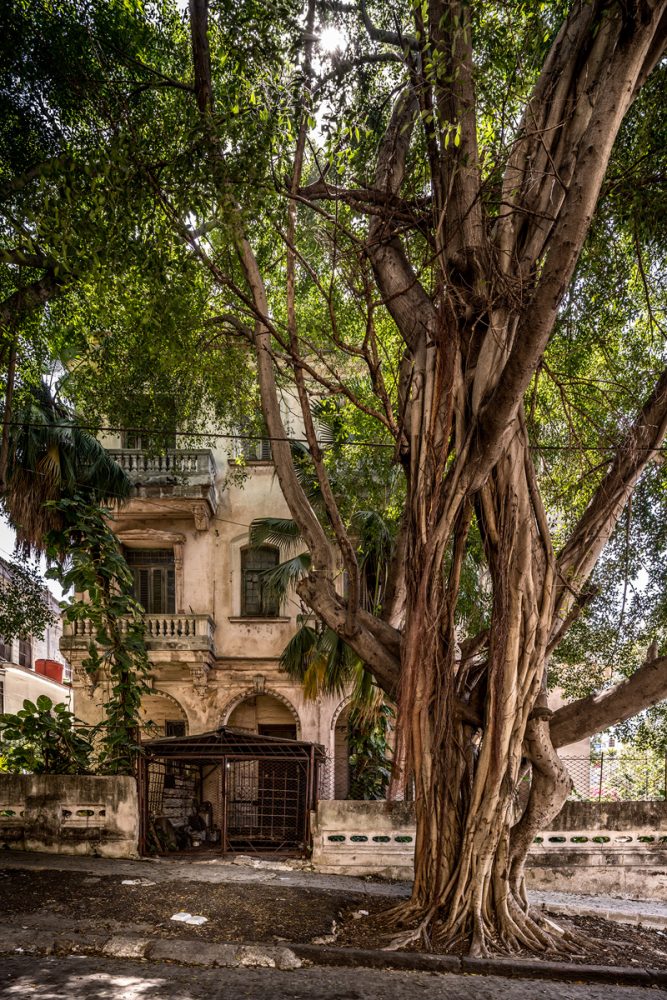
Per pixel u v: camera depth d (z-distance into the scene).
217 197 6.68
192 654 16.11
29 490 12.49
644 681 7.12
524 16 7.12
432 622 6.84
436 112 6.95
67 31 8.49
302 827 12.87
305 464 14.12
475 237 6.87
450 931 6.84
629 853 9.68
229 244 7.94
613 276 9.56
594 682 12.48
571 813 9.77
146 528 17.52
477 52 7.71
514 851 7.35
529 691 7.00
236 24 6.91
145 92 9.43
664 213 8.14
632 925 8.17
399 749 6.68
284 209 7.28
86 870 8.58
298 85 6.87
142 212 7.08
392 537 13.59
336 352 11.61
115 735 10.66
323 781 16.38
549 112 6.83
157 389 12.17
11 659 24.95
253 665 16.97
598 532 7.69
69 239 6.65
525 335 5.89
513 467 7.03
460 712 7.44
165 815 12.92
